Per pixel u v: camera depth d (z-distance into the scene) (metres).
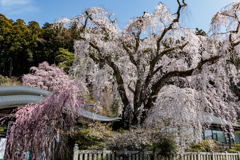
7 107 6.63
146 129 6.29
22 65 34.34
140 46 9.54
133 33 8.38
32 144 5.00
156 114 7.36
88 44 7.98
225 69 7.16
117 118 10.20
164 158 6.00
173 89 7.64
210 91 7.59
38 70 22.73
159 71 10.08
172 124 6.76
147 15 8.12
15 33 33.03
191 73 7.68
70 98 5.39
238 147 12.83
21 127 5.04
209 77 7.39
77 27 8.02
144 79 9.70
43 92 9.61
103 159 5.18
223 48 6.53
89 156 5.15
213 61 6.95
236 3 6.75
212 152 8.00
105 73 8.69
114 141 5.79
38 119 5.16
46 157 5.09
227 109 7.57
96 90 8.34
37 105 5.39
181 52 9.08
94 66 8.95
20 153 4.86
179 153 6.29
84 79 8.07
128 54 9.21
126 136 5.71
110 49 8.48
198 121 6.62
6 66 34.06
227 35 7.05
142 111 8.08
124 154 5.61
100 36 8.34
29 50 32.47
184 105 7.10
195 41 8.47
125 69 9.37
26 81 21.00
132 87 10.68
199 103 6.68
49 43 34.09
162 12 7.98
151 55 9.98
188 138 6.56
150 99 8.17
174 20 7.96
